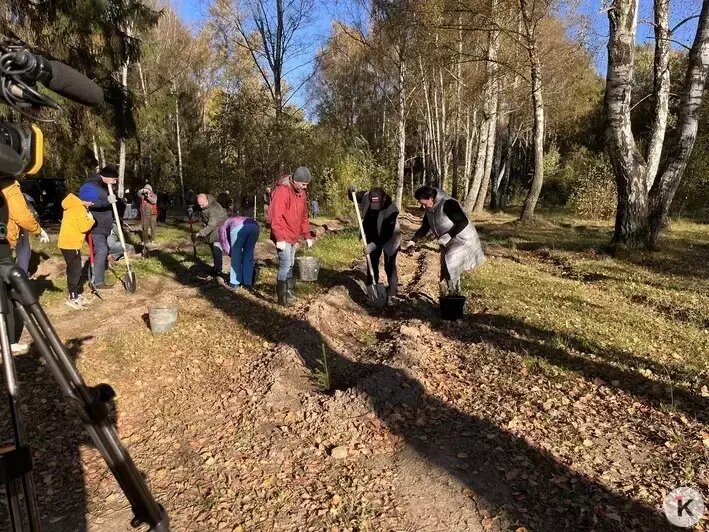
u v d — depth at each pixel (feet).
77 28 46.03
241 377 16.65
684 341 19.57
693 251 41.96
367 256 24.53
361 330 22.00
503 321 21.88
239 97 75.10
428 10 69.72
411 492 11.03
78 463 12.25
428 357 17.70
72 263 23.02
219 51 116.16
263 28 85.10
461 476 11.37
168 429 13.76
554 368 16.74
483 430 13.07
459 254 24.06
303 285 28.45
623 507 10.26
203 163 92.79
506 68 75.66
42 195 61.00
